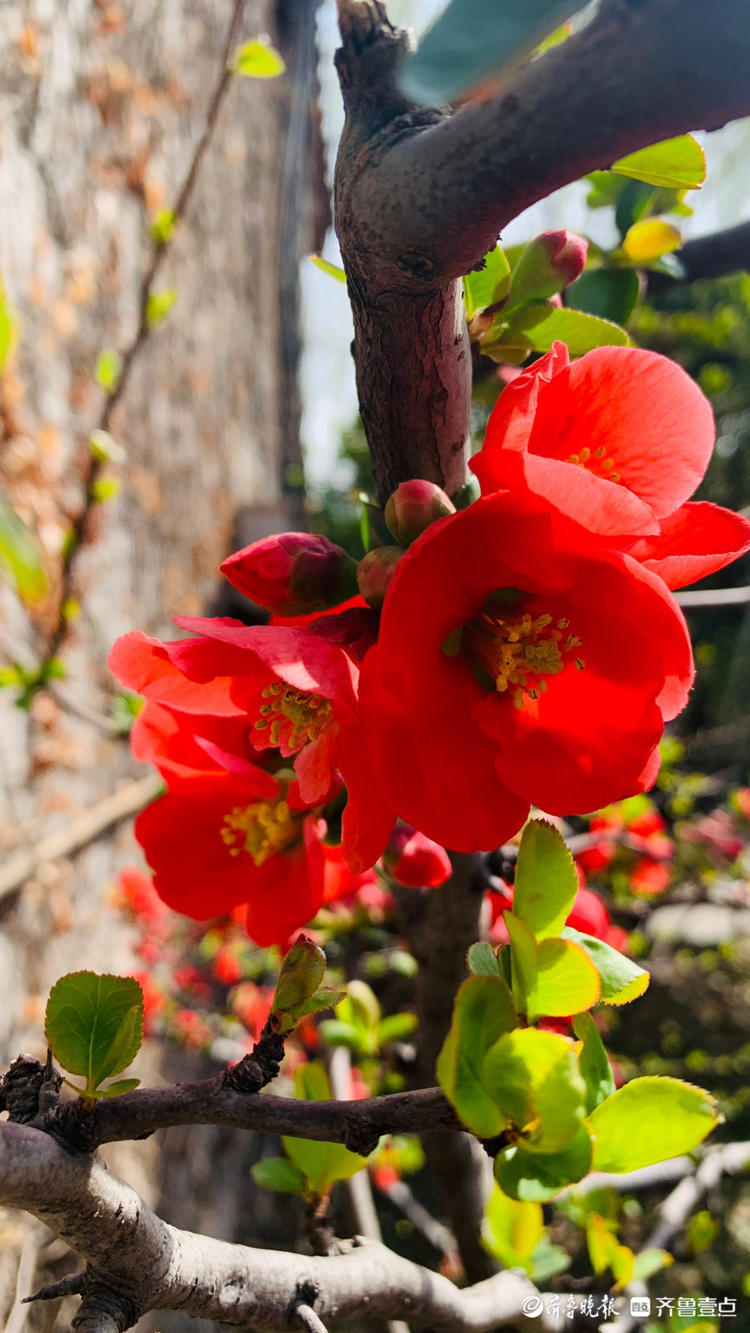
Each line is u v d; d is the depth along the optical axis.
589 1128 0.09
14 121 0.54
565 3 0.06
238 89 0.81
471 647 0.12
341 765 0.10
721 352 1.06
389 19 0.09
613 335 0.14
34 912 0.48
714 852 0.55
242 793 0.15
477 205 0.08
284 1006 0.10
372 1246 0.13
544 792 0.11
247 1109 0.09
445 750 0.11
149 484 0.64
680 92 0.07
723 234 0.24
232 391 0.79
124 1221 0.09
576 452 0.11
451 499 0.12
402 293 0.10
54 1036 0.09
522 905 0.10
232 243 0.79
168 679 0.13
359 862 0.10
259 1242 0.63
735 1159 0.26
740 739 1.08
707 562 0.10
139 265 0.64
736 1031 0.77
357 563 0.12
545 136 0.08
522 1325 0.17
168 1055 0.56
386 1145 0.34
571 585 0.11
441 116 0.09
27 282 0.53
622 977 0.11
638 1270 0.20
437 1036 0.18
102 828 0.52
